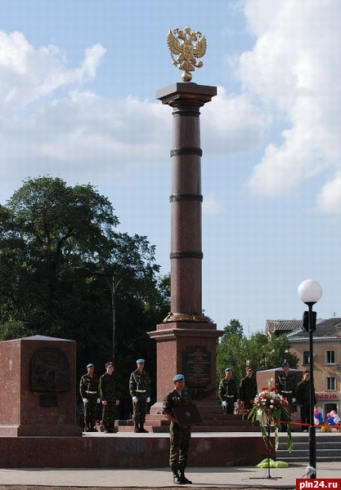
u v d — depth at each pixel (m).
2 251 84.94
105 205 91.31
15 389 31.53
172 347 41.56
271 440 32.78
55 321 85.00
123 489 25.44
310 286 28.67
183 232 42.34
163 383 41.97
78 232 89.44
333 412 62.50
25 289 84.88
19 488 25.27
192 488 25.86
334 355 138.50
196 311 42.19
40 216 88.69
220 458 32.22
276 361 130.50
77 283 88.00
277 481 27.80
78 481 27.06
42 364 31.52
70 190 90.06
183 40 43.56
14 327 81.81
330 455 35.28
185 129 42.75
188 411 27.06
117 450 31.05
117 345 95.62
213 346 41.91
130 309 96.56
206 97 42.84
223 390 41.78
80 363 87.00
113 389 38.62
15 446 30.30
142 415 38.91
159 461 31.34
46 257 89.00
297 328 152.50
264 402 30.92
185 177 42.53
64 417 31.61
